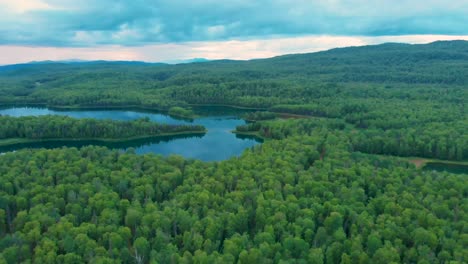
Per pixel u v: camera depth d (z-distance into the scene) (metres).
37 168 178.75
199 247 114.31
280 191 152.50
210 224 121.75
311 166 190.62
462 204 140.00
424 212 130.12
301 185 154.88
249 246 112.88
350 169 176.25
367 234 121.75
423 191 154.25
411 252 111.88
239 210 129.88
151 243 118.56
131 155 199.12
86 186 153.50
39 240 117.88
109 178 168.25
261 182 160.38
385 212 137.00
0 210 134.38
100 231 120.88
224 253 109.62
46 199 145.88
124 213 139.50
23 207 143.12
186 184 157.12
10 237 117.00
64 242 112.38
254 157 194.88
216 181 157.75
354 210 136.75
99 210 138.12
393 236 119.88
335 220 126.62
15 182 159.00
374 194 157.75
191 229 120.81
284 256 110.12
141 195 151.00
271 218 128.12
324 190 152.38
